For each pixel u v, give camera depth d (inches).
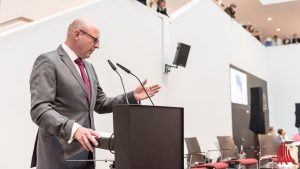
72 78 64.3
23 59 121.0
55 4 243.1
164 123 47.1
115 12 173.2
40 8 235.3
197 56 261.3
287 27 544.4
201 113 258.4
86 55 69.2
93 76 72.1
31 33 125.0
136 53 188.5
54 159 59.9
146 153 43.7
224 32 320.5
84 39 67.1
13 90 116.6
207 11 287.0
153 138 45.0
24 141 118.9
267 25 536.4
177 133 49.2
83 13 150.6
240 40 363.9
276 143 247.4
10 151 113.6
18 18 195.6
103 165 153.5
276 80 461.4
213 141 272.7
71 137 50.7
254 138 343.6
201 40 270.5
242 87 352.8
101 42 161.0
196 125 249.0
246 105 358.0
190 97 244.7
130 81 180.7
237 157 238.1
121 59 175.0
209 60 281.7
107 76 163.5
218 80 294.8
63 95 62.9
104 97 74.5
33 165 65.1
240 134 327.9
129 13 185.3
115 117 43.9
